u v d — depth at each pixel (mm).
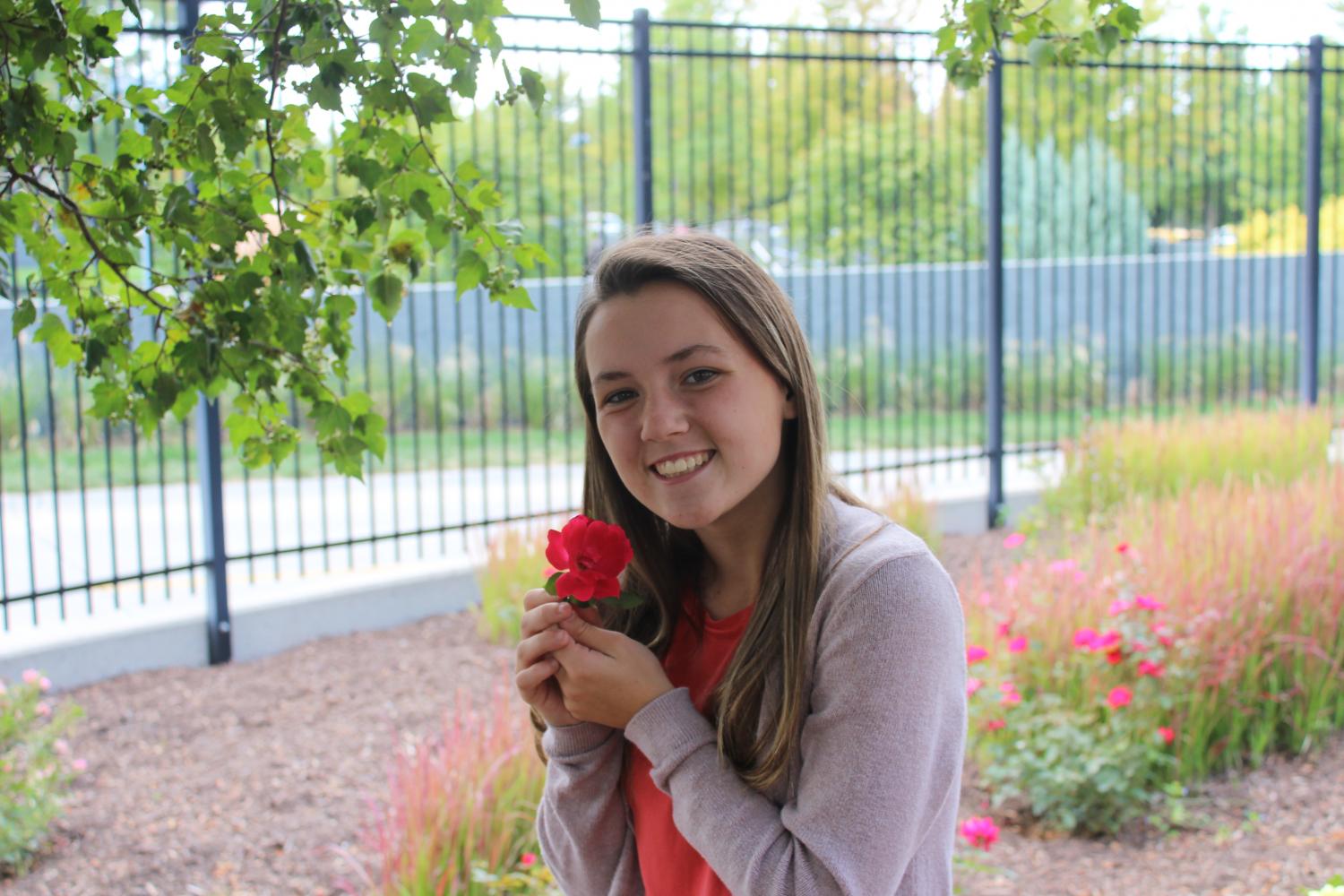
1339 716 4293
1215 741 4168
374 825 3945
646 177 6430
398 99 1670
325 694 5102
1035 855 3664
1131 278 12766
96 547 7484
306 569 6852
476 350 11641
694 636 1558
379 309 1965
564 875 1592
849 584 1320
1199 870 3502
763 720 1354
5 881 3688
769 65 7473
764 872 1275
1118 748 3742
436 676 5273
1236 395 8688
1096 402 12609
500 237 1882
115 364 1931
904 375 12719
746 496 1476
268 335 1850
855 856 1255
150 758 4527
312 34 1624
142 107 1760
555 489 9273
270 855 3832
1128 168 14211
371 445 1987
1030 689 4242
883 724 1271
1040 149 13820
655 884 1475
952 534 7305
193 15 4719
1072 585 4449
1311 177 8484
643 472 1390
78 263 1945
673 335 1347
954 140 14391
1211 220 14578
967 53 2166
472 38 1687
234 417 1964
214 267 1788
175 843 3902
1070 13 2201
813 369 1438
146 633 5379
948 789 1342
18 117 1673
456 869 3145
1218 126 14859
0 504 5230
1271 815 3795
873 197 13898
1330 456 7496
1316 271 8562
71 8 1719
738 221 14156
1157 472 6871
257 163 2055
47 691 5094
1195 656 4082
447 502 8898
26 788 3787
